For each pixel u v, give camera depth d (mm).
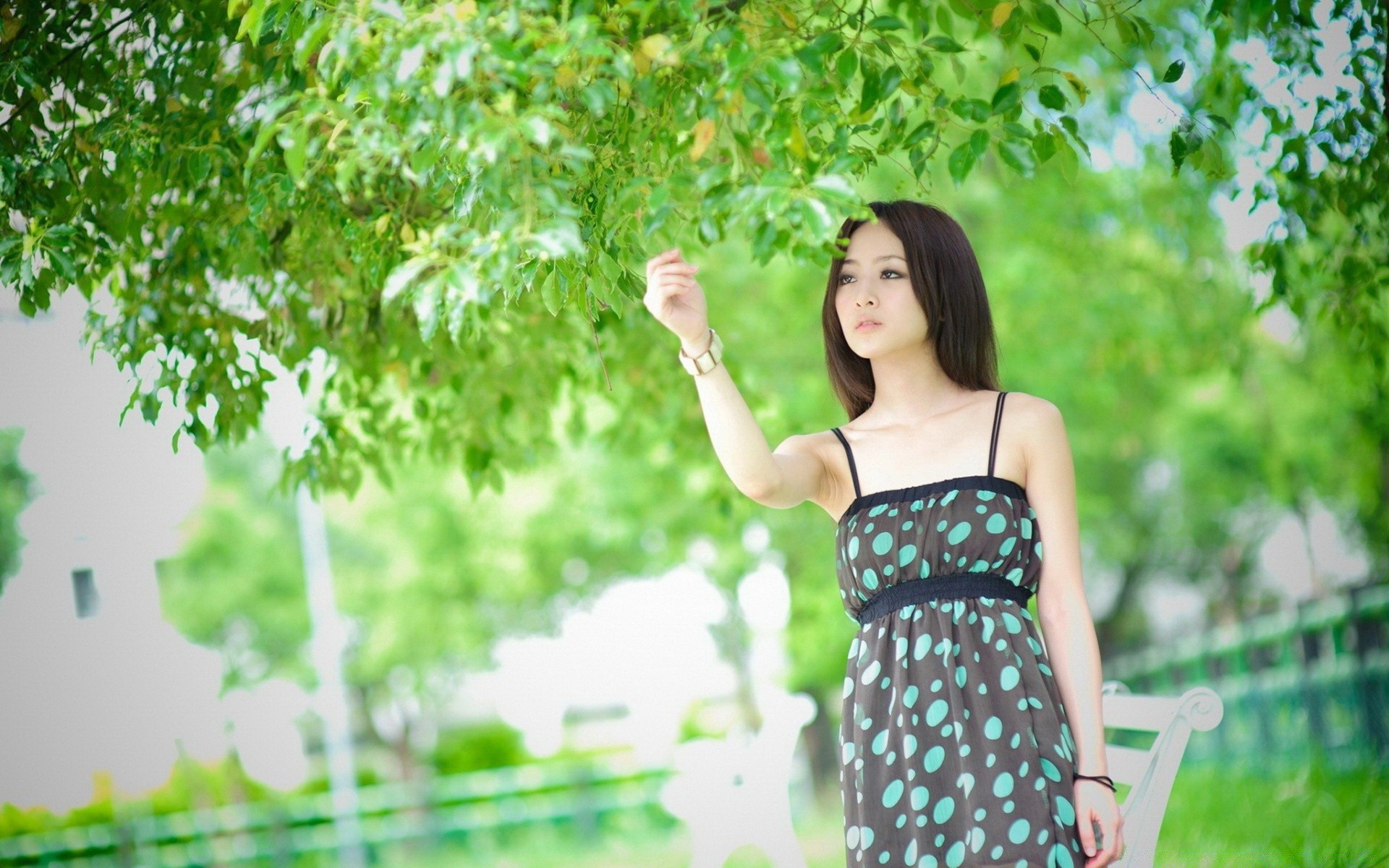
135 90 4289
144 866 14758
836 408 12000
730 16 2961
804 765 16453
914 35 3547
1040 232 11945
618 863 13320
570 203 2926
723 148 3188
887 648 2914
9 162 3945
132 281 4809
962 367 3105
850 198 2635
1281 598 18234
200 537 21344
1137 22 3486
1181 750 3221
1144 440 16375
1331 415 11102
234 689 21641
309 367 5227
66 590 19859
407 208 3957
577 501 15570
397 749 23406
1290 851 5500
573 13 2891
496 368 6055
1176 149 3453
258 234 4438
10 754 19391
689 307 2855
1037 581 2957
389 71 2682
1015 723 2770
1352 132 4652
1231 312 11312
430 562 18078
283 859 14742
